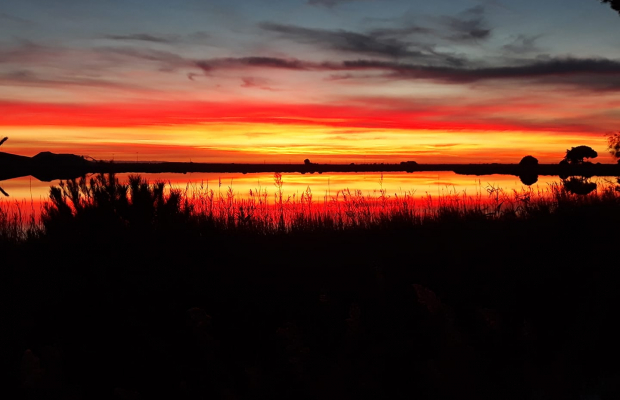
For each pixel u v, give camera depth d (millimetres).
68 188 5695
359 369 4082
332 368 4066
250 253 6199
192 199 7879
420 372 4004
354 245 6664
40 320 4852
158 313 4914
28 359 3602
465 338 4293
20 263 5387
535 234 6512
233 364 4473
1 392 3939
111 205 5590
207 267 5625
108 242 5328
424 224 7594
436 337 4117
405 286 5422
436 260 6156
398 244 6617
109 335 4684
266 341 4820
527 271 5648
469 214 7914
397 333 4477
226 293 5383
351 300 5254
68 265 5270
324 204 8711
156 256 5391
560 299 5133
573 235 6066
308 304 5266
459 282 5547
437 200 9133
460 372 3812
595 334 4488
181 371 4230
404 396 3994
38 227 6520
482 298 5387
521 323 4742
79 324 4824
